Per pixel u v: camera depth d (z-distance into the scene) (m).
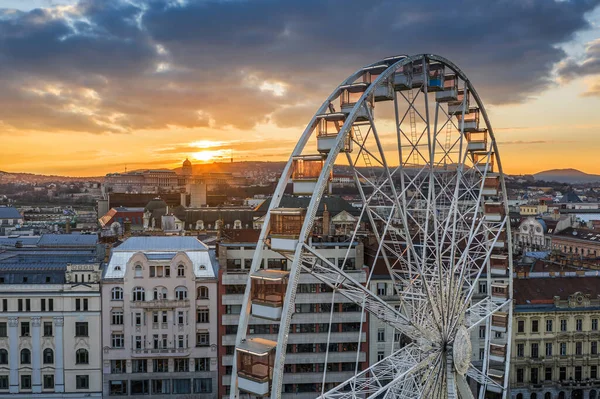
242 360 49.88
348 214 176.62
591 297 111.44
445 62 66.56
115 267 107.50
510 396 107.94
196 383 105.81
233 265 109.44
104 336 104.25
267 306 49.50
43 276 105.44
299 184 54.00
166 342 105.38
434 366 63.06
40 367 103.38
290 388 105.06
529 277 117.75
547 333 109.00
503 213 78.44
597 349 110.31
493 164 78.69
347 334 106.19
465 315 77.31
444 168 74.31
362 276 106.44
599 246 192.25
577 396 109.44
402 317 59.69
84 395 103.81
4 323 103.00
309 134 55.12
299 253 49.12
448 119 71.25
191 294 105.56
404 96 62.56
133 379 104.69
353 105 57.69
